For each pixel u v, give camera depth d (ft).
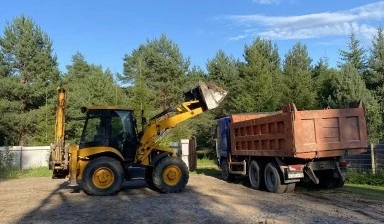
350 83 105.09
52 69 127.24
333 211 31.22
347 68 108.99
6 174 75.92
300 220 27.89
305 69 159.12
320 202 35.99
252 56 126.93
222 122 60.34
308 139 38.99
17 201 40.37
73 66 200.34
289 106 39.45
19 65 123.95
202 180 60.29
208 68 157.38
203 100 48.01
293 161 42.57
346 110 40.27
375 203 35.04
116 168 42.93
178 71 149.38
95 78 133.28
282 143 41.19
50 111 120.06
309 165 40.88
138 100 108.68
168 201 38.04
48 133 114.73
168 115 47.67
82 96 123.65
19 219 30.63
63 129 45.03
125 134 45.85
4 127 114.73
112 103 123.75
